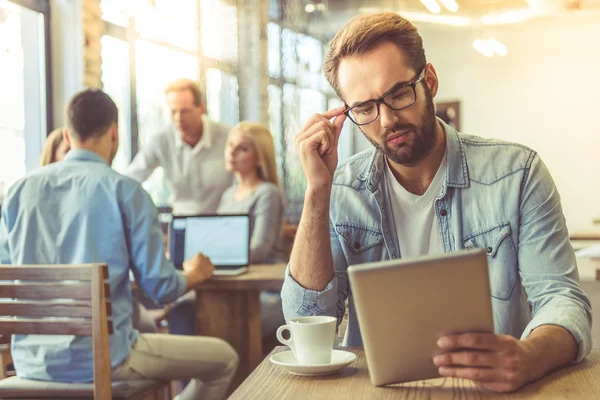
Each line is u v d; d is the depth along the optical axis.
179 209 4.50
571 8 8.90
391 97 1.39
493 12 9.09
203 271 2.83
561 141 9.45
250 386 1.19
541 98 9.53
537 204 1.50
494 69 9.75
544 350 1.18
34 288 2.05
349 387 1.17
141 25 5.25
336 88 1.48
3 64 4.14
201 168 4.45
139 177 4.50
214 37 6.49
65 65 4.51
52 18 4.48
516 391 1.12
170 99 4.32
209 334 3.09
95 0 4.65
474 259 1.09
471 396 1.10
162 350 2.39
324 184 1.47
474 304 1.10
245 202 3.56
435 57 10.03
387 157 1.49
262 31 7.28
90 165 2.35
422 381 1.20
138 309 3.21
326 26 8.52
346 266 1.63
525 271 1.48
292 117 8.10
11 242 2.31
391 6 8.33
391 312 1.12
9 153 4.20
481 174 1.55
